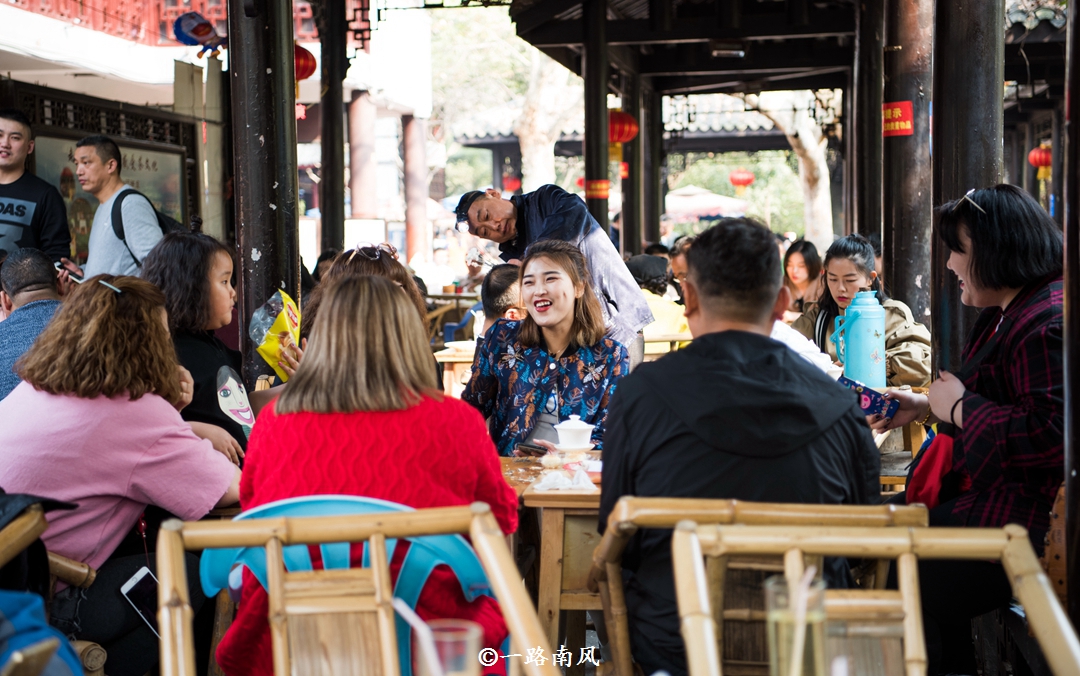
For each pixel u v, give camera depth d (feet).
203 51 25.27
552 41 38.52
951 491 8.66
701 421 6.15
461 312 36.19
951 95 11.70
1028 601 4.88
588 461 9.43
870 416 9.05
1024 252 7.99
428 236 76.69
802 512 5.42
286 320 10.32
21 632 4.37
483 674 6.82
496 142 83.87
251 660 6.79
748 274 6.43
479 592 6.49
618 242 67.77
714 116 68.39
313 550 6.38
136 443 8.10
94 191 16.11
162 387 8.33
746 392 6.17
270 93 14.11
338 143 32.32
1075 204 6.45
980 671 9.76
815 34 38.09
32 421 7.99
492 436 11.27
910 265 20.08
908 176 20.03
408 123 60.44
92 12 33.42
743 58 45.78
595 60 36.24
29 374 8.09
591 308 10.98
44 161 23.11
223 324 10.40
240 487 7.02
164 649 4.97
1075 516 6.49
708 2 43.98
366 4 33.27
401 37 56.54
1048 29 37.52
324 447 6.53
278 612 5.25
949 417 8.02
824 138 66.80
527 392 10.97
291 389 6.70
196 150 28.89
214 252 10.17
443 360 19.75
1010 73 44.68
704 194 94.17
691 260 6.68
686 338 19.88
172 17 36.70
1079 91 6.41
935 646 8.37
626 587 6.88
